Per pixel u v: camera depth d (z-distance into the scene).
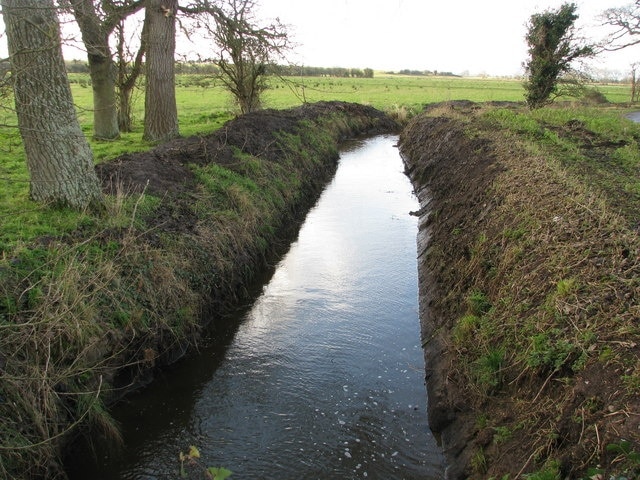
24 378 4.72
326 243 12.08
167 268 7.38
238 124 15.37
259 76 21.11
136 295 6.74
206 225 9.04
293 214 13.52
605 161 11.02
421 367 7.18
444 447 5.54
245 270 9.48
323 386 6.74
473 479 4.74
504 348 5.57
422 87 62.28
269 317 8.61
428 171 16.84
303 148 17.61
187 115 23.45
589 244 5.86
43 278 5.71
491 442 4.87
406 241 12.24
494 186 9.45
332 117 27.53
